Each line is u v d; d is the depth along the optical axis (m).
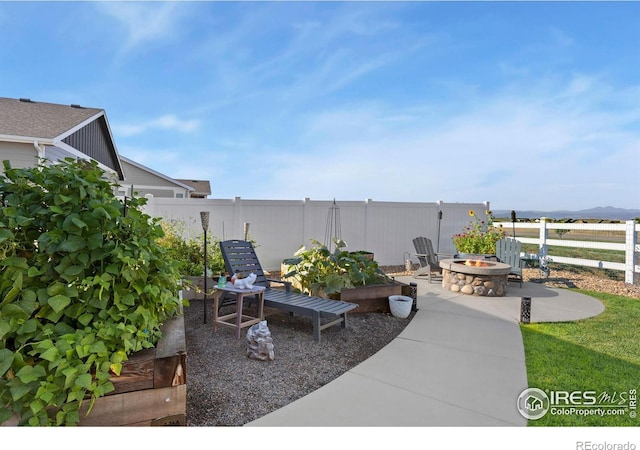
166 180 19.88
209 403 2.50
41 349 1.75
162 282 2.41
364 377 2.96
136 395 1.93
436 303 5.59
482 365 3.22
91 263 2.04
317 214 8.67
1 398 1.66
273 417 2.32
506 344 3.76
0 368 1.61
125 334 1.89
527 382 2.88
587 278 7.87
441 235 9.72
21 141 6.68
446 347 3.68
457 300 5.80
